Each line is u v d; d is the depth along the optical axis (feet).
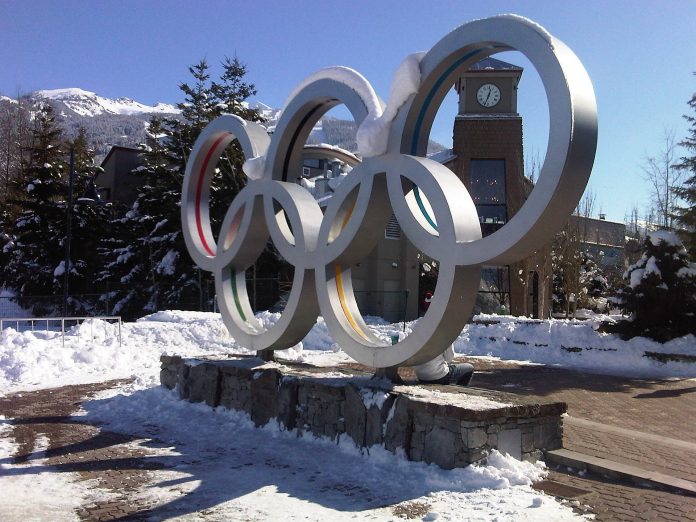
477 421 20.62
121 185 138.92
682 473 20.86
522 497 18.80
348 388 25.43
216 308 89.81
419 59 26.00
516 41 22.34
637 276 58.80
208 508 18.71
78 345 51.26
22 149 153.38
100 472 22.59
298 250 31.42
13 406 34.94
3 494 20.08
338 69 30.55
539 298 83.92
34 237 118.32
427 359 25.86
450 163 99.86
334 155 38.81
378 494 19.77
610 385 43.73
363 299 98.43
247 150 36.42
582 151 20.53
